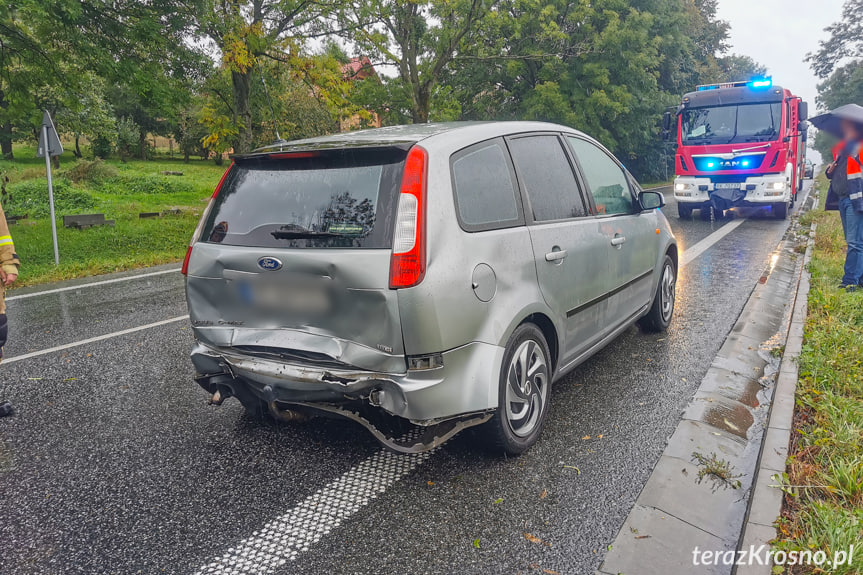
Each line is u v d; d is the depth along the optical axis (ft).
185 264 11.55
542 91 98.07
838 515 8.61
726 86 52.16
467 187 10.61
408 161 9.82
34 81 45.91
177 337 20.01
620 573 8.08
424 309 9.39
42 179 70.49
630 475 10.64
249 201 11.05
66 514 9.86
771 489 9.53
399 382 9.58
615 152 122.52
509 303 10.78
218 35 49.49
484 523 9.34
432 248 9.57
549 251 11.99
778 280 26.58
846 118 22.56
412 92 71.87
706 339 18.34
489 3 72.18
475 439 11.25
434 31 72.69
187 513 9.82
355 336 9.79
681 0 131.34
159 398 14.74
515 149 12.29
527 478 10.62
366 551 8.73
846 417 11.87
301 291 10.10
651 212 17.95
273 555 8.70
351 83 58.49
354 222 9.84
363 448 11.96
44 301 26.20
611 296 14.79
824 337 16.71
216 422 13.33
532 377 11.71
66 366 17.26
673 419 12.88
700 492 10.06
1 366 17.38
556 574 8.11
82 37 38.60
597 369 15.98
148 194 80.18
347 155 10.23
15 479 11.02
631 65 100.07
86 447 12.23
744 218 53.98
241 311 10.84
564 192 13.39
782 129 48.08
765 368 15.93
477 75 102.68
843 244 33.14
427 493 10.24
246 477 10.93
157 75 44.83
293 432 12.74
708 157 50.08
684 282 26.43
